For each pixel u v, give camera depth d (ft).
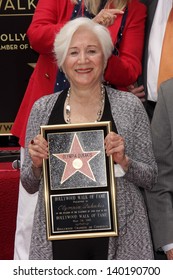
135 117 9.20
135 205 9.14
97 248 8.96
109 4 11.60
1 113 15.02
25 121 11.85
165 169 9.54
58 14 11.57
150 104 12.11
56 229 8.83
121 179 9.07
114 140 8.69
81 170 8.86
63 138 8.87
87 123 8.85
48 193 8.85
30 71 14.87
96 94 9.25
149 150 9.23
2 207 13.16
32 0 14.65
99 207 8.82
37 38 11.35
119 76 11.34
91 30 9.05
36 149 8.82
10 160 14.28
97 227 8.82
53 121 9.25
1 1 14.62
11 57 14.80
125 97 9.30
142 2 12.28
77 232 8.82
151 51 11.96
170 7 11.98
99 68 9.11
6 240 13.26
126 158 8.85
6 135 15.08
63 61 9.16
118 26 11.64
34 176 9.20
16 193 13.14
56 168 8.86
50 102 9.39
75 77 9.09
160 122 9.55
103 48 9.12
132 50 11.71
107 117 9.18
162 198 9.53
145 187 9.24
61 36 9.11
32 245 9.19
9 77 14.87
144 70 12.08
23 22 14.70
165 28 11.94
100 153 8.84
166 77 11.82
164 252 9.73
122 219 9.00
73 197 8.84
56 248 9.01
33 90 11.73
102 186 8.82
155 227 9.57
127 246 9.05
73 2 11.47
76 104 9.26
